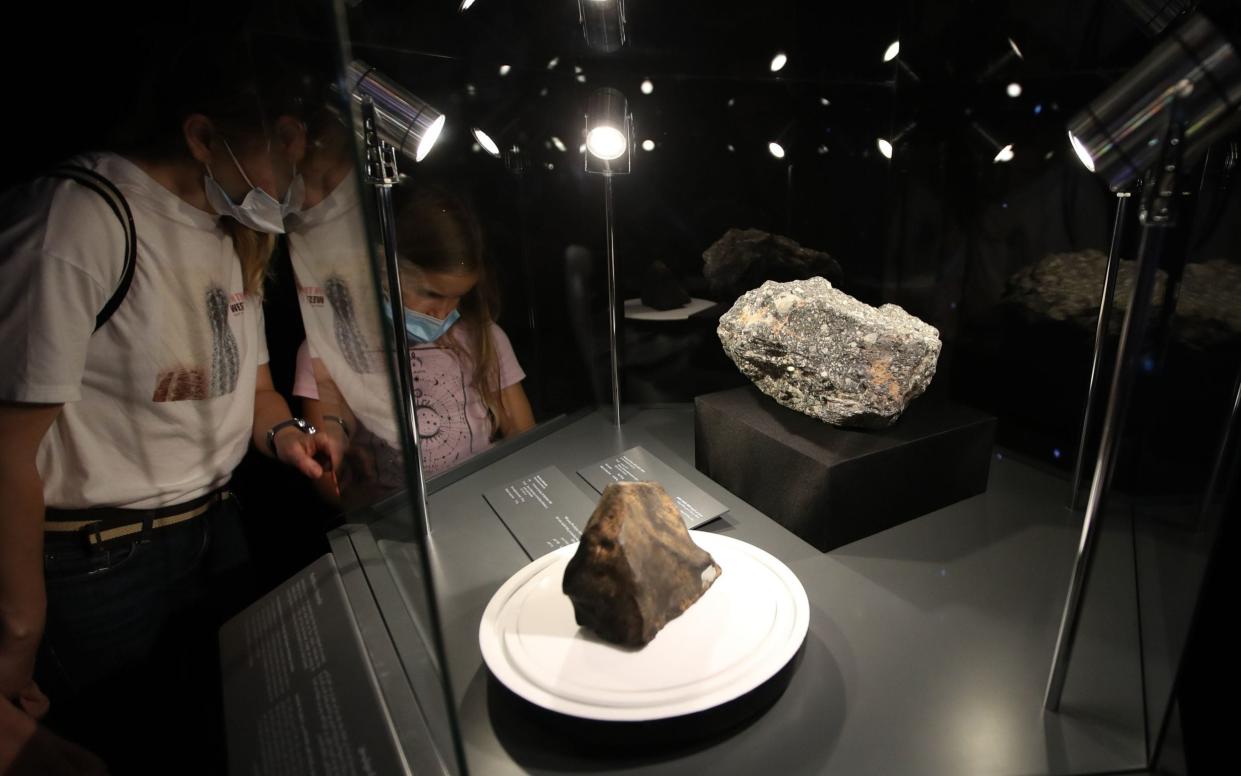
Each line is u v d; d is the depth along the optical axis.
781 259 2.01
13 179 1.20
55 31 1.12
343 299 0.82
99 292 1.09
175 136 1.16
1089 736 1.01
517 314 1.97
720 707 0.96
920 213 1.88
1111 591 1.31
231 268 1.35
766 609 1.14
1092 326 1.62
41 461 1.22
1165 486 1.11
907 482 1.55
